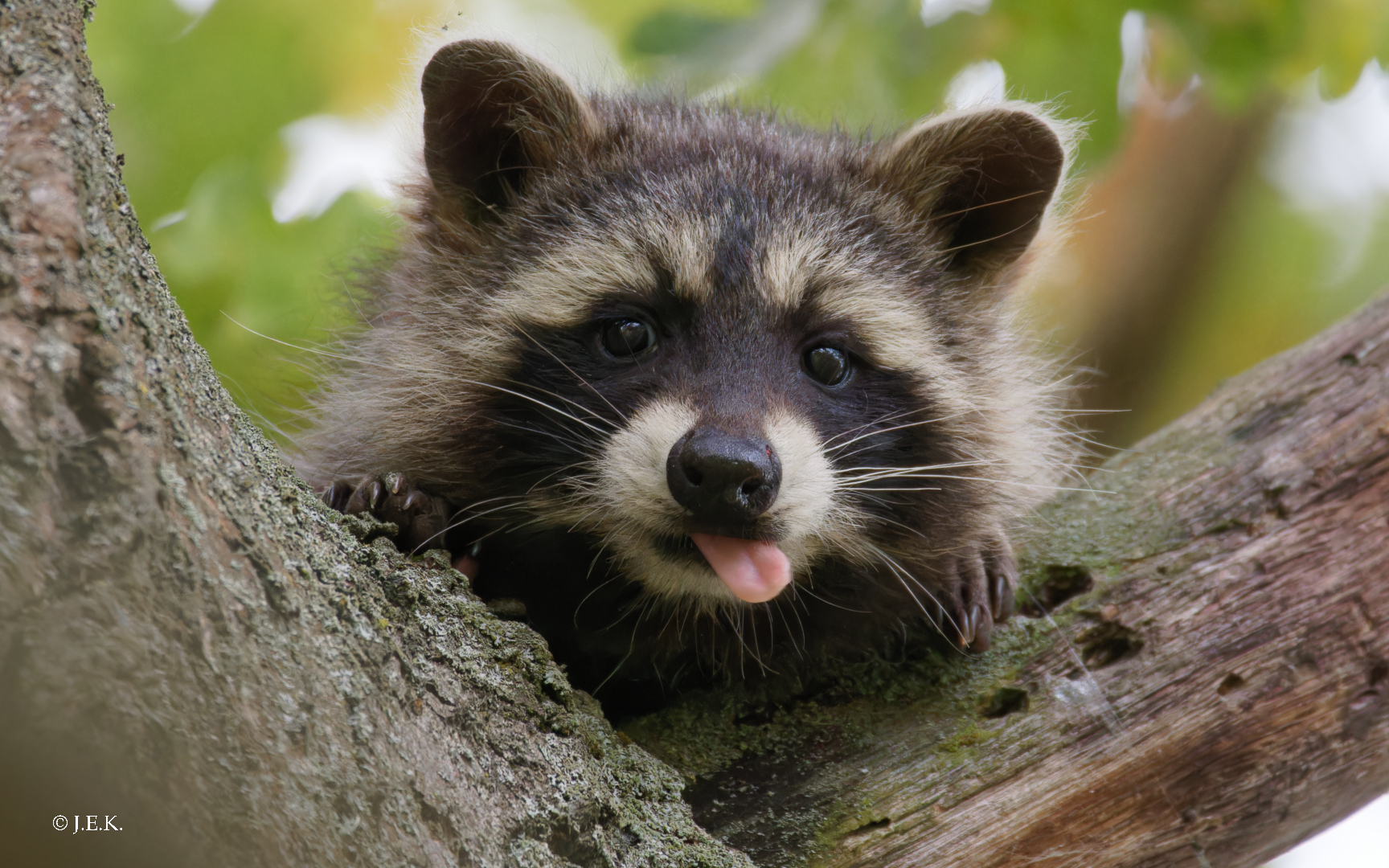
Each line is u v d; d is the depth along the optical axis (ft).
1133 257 47.47
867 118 38.40
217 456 15.25
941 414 28.71
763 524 24.27
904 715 24.47
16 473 12.78
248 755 14.08
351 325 32.27
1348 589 25.55
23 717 12.48
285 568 15.42
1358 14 37.96
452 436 27.66
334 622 15.80
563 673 20.16
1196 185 46.62
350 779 14.96
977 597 26.89
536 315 27.35
